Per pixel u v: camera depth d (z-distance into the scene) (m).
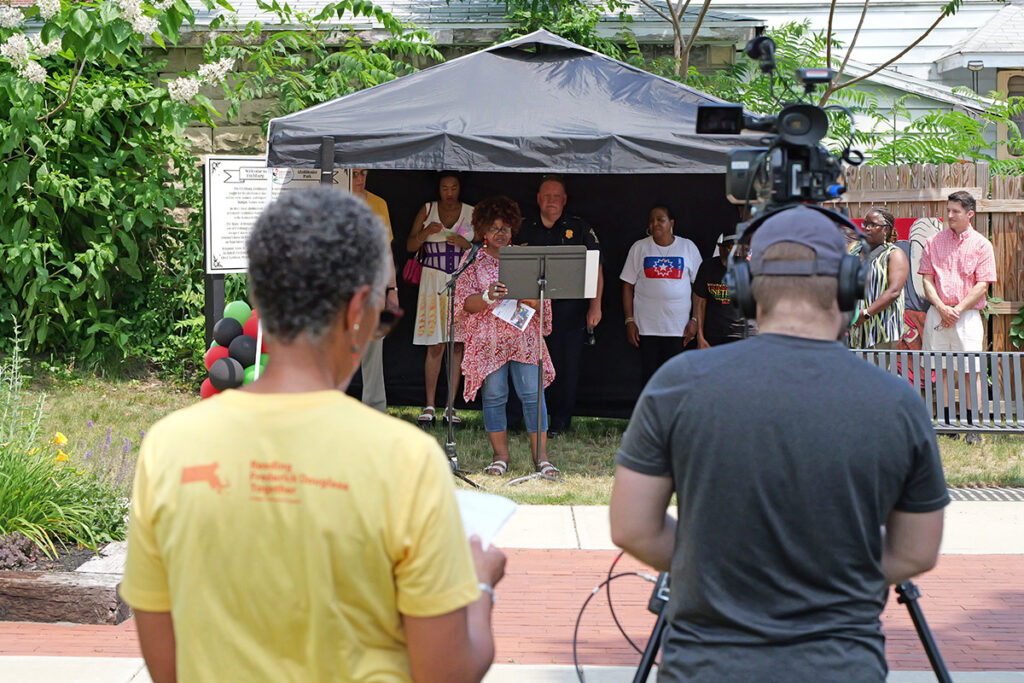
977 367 7.38
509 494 6.71
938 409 7.29
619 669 4.11
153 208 9.73
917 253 8.95
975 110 11.17
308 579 1.57
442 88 7.09
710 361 1.97
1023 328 9.16
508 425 8.86
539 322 6.97
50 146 9.35
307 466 1.59
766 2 11.94
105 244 9.41
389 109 6.87
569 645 4.37
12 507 5.02
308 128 6.68
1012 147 11.95
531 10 10.26
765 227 2.08
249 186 6.97
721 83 10.29
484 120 6.73
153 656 1.76
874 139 10.65
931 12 11.98
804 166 2.44
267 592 1.58
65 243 9.60
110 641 4.33
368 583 1.58
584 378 9.29
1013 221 9.15
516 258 6.68
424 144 6.61
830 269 1.99
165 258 10.04
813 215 2.07
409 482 1.58
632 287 8.70
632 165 6.58
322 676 1.59
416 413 9.36
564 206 8.60
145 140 9.69
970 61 11.52
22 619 4.57
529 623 4.61
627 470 2.03
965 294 8.41
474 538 1.87
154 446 1.69
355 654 1.59
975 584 5.15
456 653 1.62
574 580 5.17
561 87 7.08
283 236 1.61
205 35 10.20
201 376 9.68
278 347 1.66
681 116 6.84
